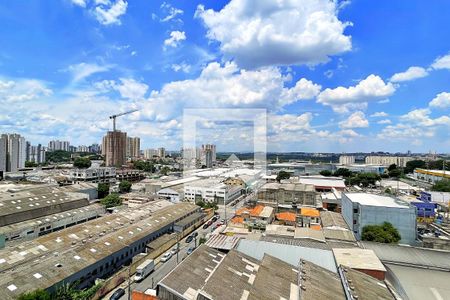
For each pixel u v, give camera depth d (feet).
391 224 122.62
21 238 114.93
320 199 200.23
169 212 146.00
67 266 77.71
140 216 134.31
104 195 212.02
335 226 130.72
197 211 164.66
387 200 142.61
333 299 59.11
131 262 95.86
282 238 106.11
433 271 78.69
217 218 168.45
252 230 129.08
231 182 214.28
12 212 125.18
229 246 90.58
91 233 104.47
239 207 191.72
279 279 67.92
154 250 105.19
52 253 84.64
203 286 59.67
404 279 74.54
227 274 66.80
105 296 77.30
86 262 81.87
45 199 149.89
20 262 78.43
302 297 56.95
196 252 80.94
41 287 67.26
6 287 64.54
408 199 174.91
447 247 117.50
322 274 69.72
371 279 69.21
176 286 63.36
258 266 76.74
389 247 96.68
